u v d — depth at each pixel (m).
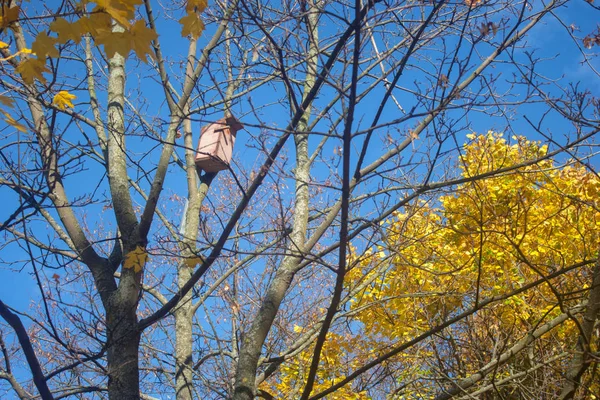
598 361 4.92
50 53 2.69
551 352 7.46
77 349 4.91
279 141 4.22
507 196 7.96
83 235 5.00
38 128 4.68
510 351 5.36
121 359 4.44
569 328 7.66
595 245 8.08
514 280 7.75
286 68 4.41
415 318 7.14
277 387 7.56
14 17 2.75
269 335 7.55
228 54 5.75
